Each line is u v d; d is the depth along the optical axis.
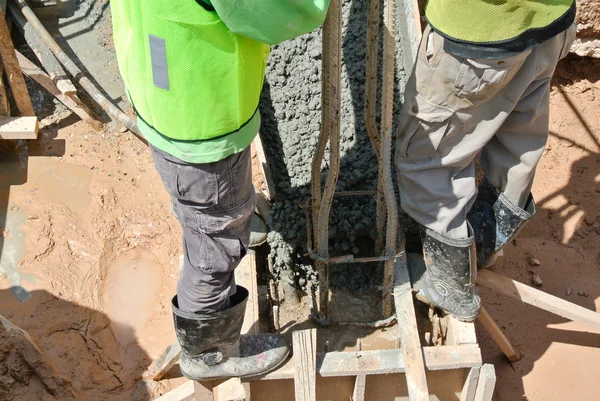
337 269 2.99
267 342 2.38
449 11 1.87
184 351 2.31
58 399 2.91
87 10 4.79
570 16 1.93
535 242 3.62
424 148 2.24
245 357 2.34
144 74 1.65
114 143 4.02
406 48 3.12
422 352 2.38
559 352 3.19
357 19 3.46
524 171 2.42
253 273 2.70
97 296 3.30
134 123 3.91
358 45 3.39
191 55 1.56
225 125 1.69
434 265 2.49
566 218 3.70
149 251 3.54
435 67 2.02
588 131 3.99
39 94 4.28
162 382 3.03
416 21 2.96
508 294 2.80
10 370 2.90
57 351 3.06
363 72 3.32
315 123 3.33
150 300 3.33
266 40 1.53
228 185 1.83
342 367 2.35
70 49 4.55
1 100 3.79
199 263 2.01
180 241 3.56
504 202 2.54
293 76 3.51
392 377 2.47
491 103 2.12
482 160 2.58
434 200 2.32
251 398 2.53
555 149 3.95
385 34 2.09
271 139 3.38
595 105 4.08
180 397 2.70
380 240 2.70
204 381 2.45
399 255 2.49
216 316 2.15
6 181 3.77
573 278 3.47
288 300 3.00
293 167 3.21
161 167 1.85
